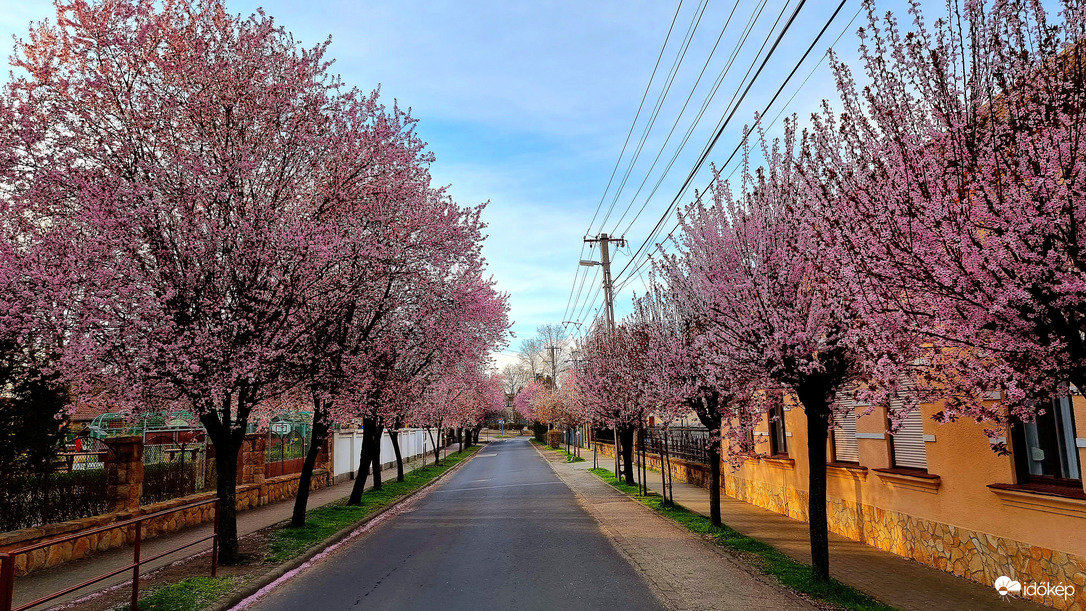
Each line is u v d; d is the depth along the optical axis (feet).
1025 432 24.11
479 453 183.42
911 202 15.07
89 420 61.21
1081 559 20.49
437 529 43.04
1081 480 21.15
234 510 31.04
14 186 27.68
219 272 29.14
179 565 30.07
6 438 27.76
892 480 31.96
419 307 44.47
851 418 37.35
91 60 29.43
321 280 33.71
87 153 28.19
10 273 24.95
